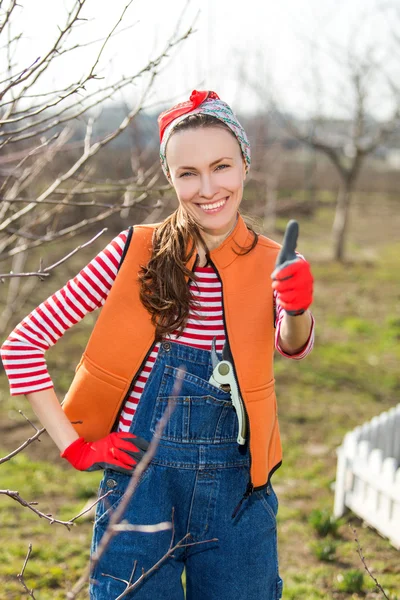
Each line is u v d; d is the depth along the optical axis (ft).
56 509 14.39
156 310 5.30
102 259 5.55
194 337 5.46
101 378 5.44
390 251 52.24
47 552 12.39
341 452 14.01
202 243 5.48
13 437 18.29
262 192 45.73
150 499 5.40
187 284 5.47
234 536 5.55
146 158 18.42
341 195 46.09
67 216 24.86
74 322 5.49
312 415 20.29
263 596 5.72
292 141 68.80
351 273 42.11
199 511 5.51
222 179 5.24
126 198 9.71
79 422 5.45
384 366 25.39
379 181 100.27
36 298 30.04
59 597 10.79
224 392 5.42
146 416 5.47
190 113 5.29
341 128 44.75
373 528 13.47
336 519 13.88
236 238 5.56
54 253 38.86
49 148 10.64
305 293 4.56
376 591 11.05
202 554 5.59
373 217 73.67
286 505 14.70
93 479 15.92
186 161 5.21
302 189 90.48
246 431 5.45
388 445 15.44
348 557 12.39
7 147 12.39
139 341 5.41
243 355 5.38
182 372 5.32
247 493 5.53
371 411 20.85
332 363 25.46
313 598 10.81
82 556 12.35
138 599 5.38
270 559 5.75
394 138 45.24
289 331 4.98
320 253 49.11
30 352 5.26
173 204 17.29
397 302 35.35
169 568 5.51
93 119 9.10
